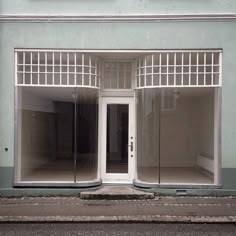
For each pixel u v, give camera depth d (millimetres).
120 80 8938
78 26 8234
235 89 8141
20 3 8211
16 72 8297
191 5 8156
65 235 5734
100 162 8836
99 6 8203
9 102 8234
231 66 8148
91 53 8367
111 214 6734
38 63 8383
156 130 8859
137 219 6434
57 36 8242
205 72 8305
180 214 6734
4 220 6410
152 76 8469
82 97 8641
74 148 8742
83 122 8727
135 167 8805
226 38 8141
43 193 8188
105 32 8219
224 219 6434
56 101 8641
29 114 8703
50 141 8914
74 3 8211
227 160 8141
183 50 8227
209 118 8633
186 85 8359
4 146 8211
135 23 8211
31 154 8875
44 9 8211
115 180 8852
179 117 8859
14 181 8195
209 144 8656
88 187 8328
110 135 8898
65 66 8414
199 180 8539
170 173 8969
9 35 8234
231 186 8141
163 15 8148
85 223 6383
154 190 8227
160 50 8242
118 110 8906
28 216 6609
